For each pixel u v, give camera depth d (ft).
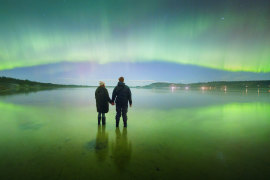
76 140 10.13
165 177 6.07
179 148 8.80
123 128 12.96
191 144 9.39
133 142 9.78
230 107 23.98
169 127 13.21
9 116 17.67
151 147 8.98
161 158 7.62
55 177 6.06
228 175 6.17
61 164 7.02
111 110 23.13
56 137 10.69
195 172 6.40
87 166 6.87
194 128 12.89
